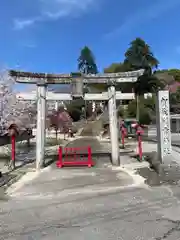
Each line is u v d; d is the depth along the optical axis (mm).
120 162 11391
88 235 3924
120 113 38594
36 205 5574
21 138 18109
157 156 10742
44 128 10617
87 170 9641
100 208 5238
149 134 33125
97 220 4562
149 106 40188
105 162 11555
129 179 7941
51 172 9422
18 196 6332
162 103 9750
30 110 22438
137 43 31688
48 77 10602
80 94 10648
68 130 36875
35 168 10391
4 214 5004
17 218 4770
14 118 17812
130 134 31062
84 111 65250
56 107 40156
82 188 6984
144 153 14266
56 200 5930
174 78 58875
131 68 32062
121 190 6672
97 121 55250
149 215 4734
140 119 36781
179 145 18906
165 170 8594
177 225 4230
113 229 4133
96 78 10812
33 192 6680
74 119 61625
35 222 4547
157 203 5457
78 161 11258
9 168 10320
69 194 6422
